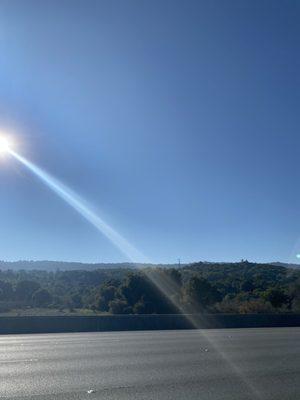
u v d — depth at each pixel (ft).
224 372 55.21
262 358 67.77
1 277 407.64
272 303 248.93
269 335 110.11
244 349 79.30
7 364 60.85
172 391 44.24
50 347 81.41
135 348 80.07
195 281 235.40
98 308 244.63
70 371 55.36
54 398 40.98
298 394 43.42
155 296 234.99
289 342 92.02
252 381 49.67
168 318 139.85
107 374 53.36
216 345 85.66
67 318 126.00
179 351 75.92
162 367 58.75
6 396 41.73
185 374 53.62
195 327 143.23
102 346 83.25
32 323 121.60
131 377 51.49
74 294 308.40
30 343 88.58
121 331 126.93
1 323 118.01
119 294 238.27
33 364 60.90
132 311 221.46
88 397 41.47
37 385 46.83
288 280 358.64
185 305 228.84
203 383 48.29
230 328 142.92
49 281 427.33
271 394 43.34
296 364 61.98
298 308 239.09
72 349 78.28
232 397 41.93
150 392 43.73
